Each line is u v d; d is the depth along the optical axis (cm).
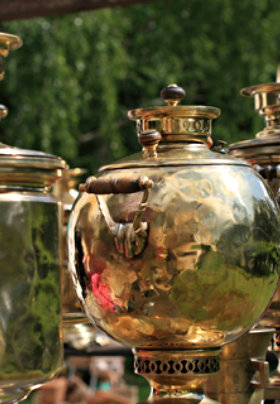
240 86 947
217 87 946
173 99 122
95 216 112
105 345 214
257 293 113
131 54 987
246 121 985
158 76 928
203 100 1009
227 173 112
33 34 839
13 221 115
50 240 119
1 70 124
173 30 959
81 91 892
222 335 114
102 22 895
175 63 943
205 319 110
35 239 117
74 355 212
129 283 109
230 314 111
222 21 973
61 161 122
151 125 121
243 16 973
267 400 158
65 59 869
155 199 108
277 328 152
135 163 113
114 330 115
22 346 115
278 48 979
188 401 117
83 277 114
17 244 115
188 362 116
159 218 107
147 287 108
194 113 120
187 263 107
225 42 969
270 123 150
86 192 112
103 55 891
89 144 994
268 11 1014
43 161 117
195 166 112
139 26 991
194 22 976
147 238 107
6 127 852
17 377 115
